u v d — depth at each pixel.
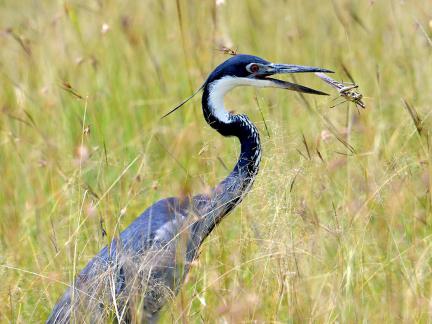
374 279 9.44
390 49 13.59
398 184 9.54
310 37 14.62
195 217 8.72
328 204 10.01
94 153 11.20
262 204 8.70
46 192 11.38
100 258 8.73
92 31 14.80
